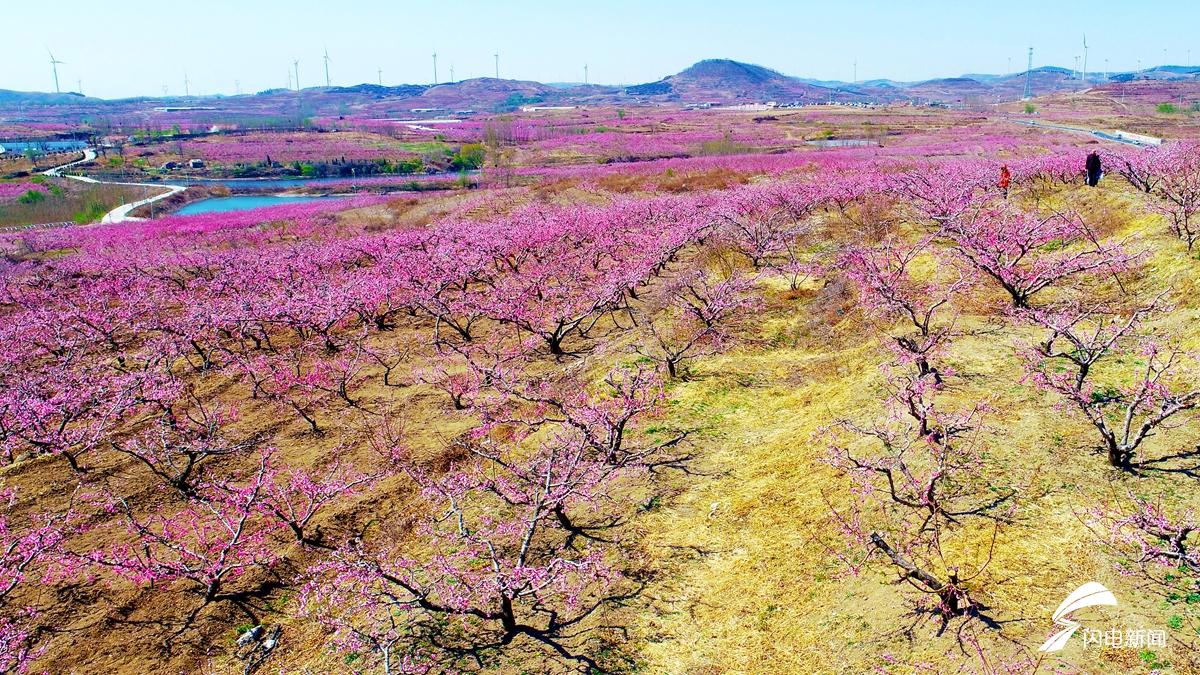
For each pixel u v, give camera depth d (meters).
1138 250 16.22
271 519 12.55
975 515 9.00
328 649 9.51
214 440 15.49
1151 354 10.05
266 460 14.27
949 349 13.63
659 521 11.06
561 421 13.95
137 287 28.55
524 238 28.83
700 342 17.28
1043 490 9.14
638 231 29.47
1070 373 11.79
